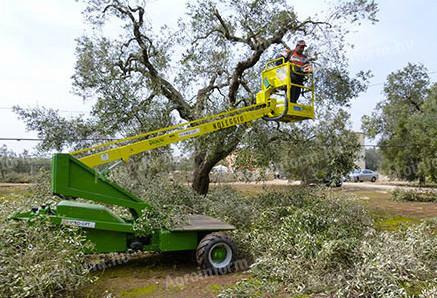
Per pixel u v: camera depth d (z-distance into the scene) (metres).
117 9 9.03
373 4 9.30
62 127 9.02
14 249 3.81
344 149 10.09
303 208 7.33
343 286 3.99
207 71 10.18
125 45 9.36
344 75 10.47
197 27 9.95
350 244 4.68
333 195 8.59
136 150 5.32
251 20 9.45
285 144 10.87
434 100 17.92
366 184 26.80
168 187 8.41
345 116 10.68
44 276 3.39
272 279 4.48
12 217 4.33
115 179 7.84
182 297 4.05
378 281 3.83
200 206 7.91
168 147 9.12
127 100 8.48
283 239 5.14
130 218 5.41
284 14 9.28
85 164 4.58
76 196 4.48
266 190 10.19
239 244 5.63
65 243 3.89
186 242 4.95
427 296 3.70
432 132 17.12
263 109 6.50
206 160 9.59
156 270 5.02
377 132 25.23
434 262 4.81
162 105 9.11
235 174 10.16
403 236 5.92
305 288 4.12
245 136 8.88
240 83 9.87
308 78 7.12
